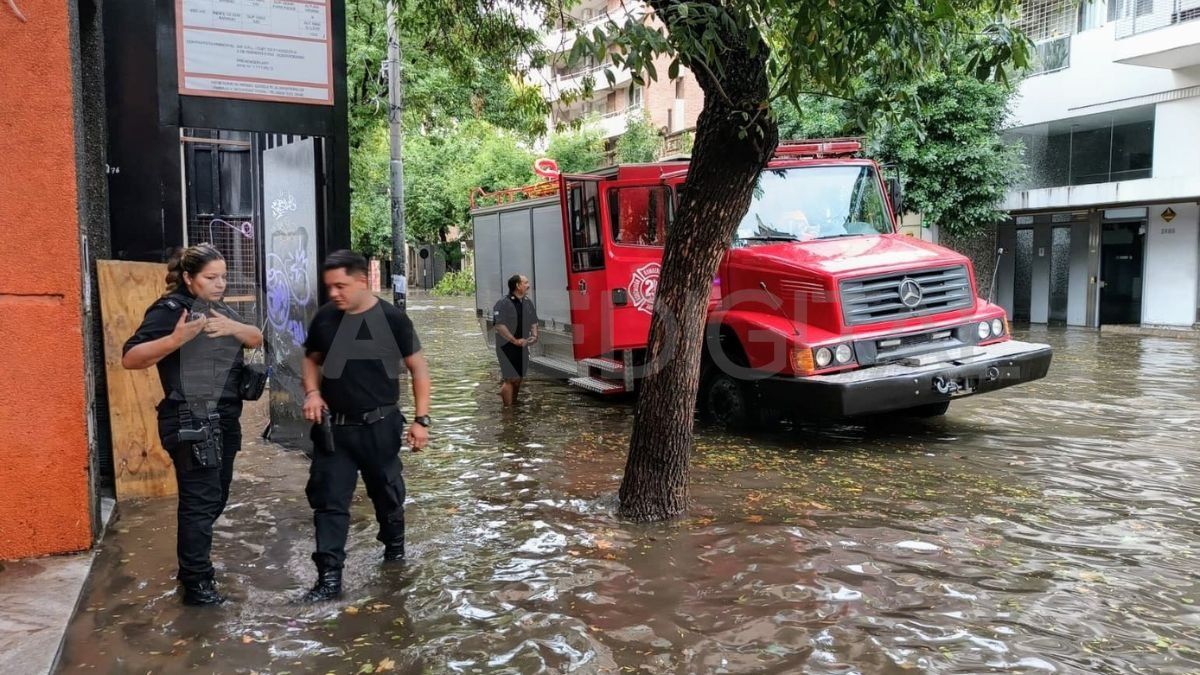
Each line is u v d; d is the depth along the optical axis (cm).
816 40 450
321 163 683
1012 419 896
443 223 4041
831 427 873
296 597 436
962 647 373
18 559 471
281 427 795
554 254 1099
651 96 3716
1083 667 354
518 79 990
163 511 579
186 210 1191
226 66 629
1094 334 1900
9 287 458
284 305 775
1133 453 735
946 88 1812
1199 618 402
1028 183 2186
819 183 891
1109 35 1948
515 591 441
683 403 561
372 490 474
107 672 354
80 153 498
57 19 461
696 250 548
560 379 1228
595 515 576
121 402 607
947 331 796
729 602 425
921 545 507
